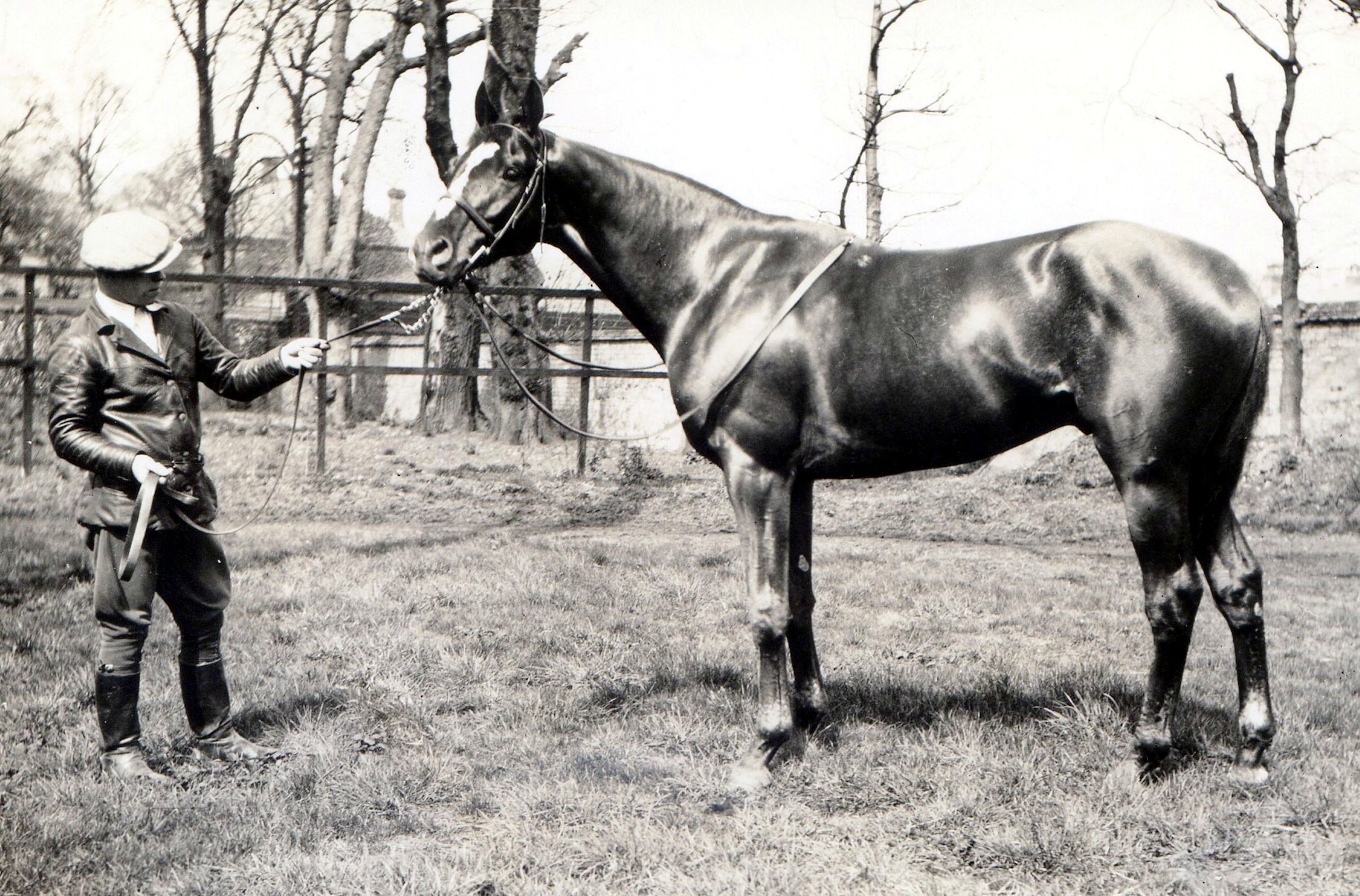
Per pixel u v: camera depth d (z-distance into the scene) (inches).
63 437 148.3
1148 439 139.0
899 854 133.8
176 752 168.7
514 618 261.7
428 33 577.3
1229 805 142.9
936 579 336.2
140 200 1247.5
